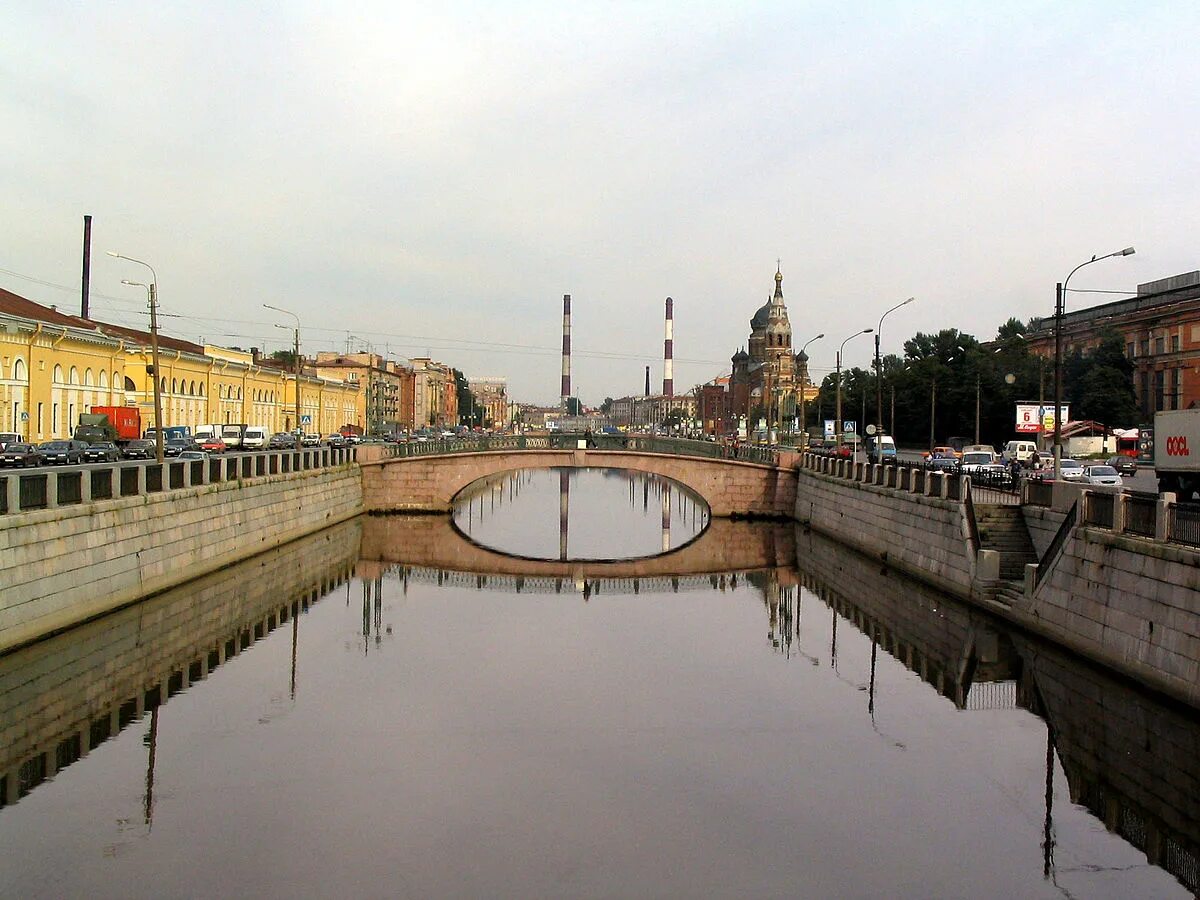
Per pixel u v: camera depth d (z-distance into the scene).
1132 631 24.33
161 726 23.25
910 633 33.50
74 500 29.55
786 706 25.56
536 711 24.91
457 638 33.47
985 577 35.34
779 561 54.41
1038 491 36.84
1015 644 31.36
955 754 21.92
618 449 73.81
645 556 57.97
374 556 54.31
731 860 16.56
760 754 21.89
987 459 65.94
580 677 28.41
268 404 110.81
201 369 90.75
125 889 15.22
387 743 22.30
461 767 20.83
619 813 18.48
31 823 17.70
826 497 62.62
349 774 20.28
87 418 63.72
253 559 46.41
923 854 16.94
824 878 15.79
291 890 15.24
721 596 42.81
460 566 52.03
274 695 25.91
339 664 29.38
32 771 20.27
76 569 29.17
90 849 16.64
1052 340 115.88
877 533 50.34
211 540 41.06
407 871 15.98
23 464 44.06
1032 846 17.30
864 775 20.58
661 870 16.12
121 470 32.94
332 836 17.31
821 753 21.92
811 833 17.64
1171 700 22.44
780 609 39.66
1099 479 50.78
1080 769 20.94
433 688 26.92
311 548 52.75
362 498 71.75
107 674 27.45
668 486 128.62
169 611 34.84
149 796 18.98
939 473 41.72
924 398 115.00
